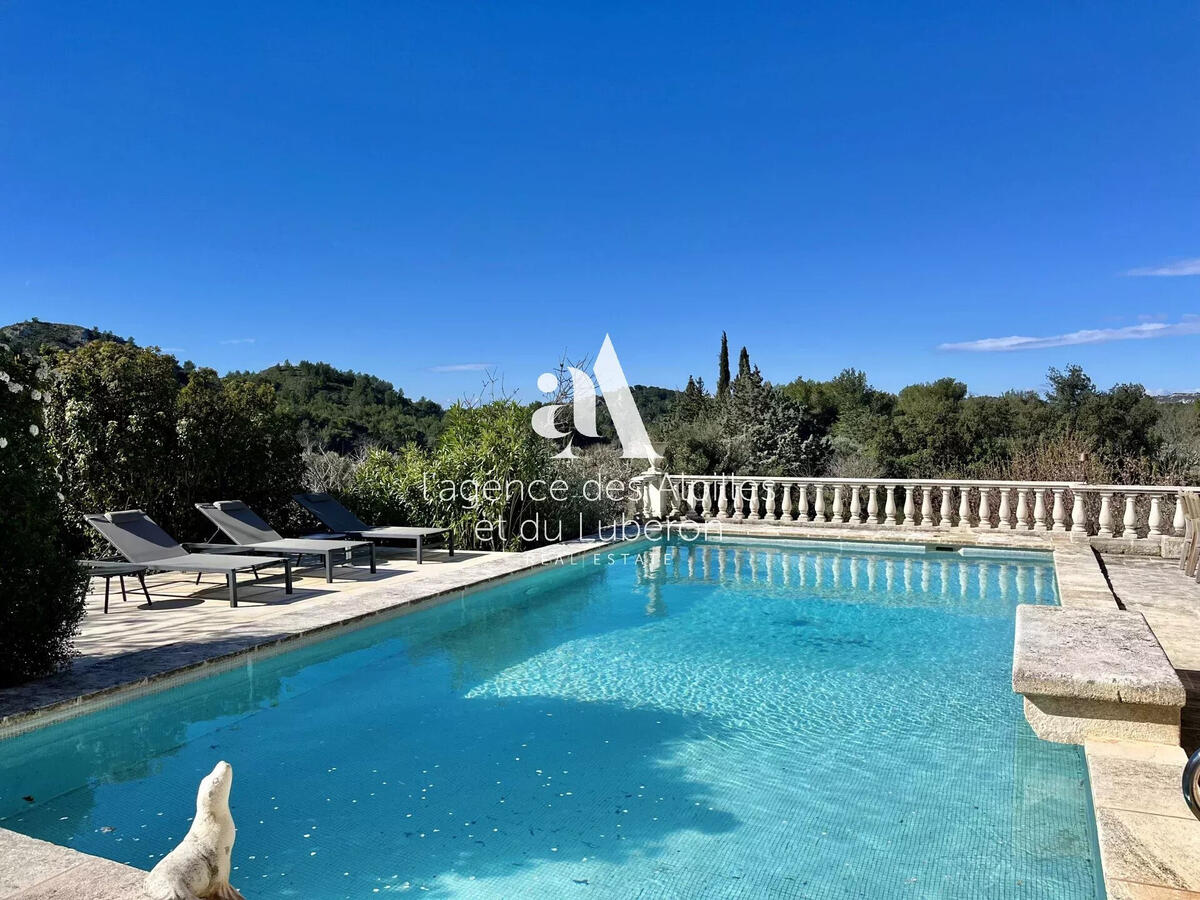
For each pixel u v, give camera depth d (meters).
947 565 11.83
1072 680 3.70
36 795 4.11
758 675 6.30
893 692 5.88
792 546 13.68
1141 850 2.65
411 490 12.11
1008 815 3.86
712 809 3.94
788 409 24.73
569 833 3.69
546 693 5.85
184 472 10.37
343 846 3.56
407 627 7.62
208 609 7.25
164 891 2.09
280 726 5.13
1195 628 6.65
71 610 5.11
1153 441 22.14
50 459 5.25
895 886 3.21
